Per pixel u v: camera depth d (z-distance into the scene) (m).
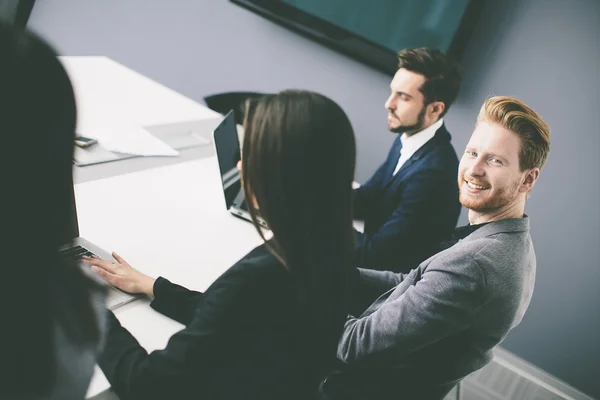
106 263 1.21
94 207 1.51
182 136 2.16
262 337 0.77
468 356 1.07
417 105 1.75
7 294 0.46
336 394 1.18
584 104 2.14
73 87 0.48
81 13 3.68
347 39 2.66
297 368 0.80
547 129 1.06
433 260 1.08
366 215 1.92
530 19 2.20
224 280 0.78
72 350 0.55
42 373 0.51
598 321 2.23
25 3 2.97
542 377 2.37
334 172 0.73
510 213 1.09
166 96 2.57
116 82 2.57
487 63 2.34
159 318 1.13
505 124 1.06
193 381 0.81
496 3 2.26
